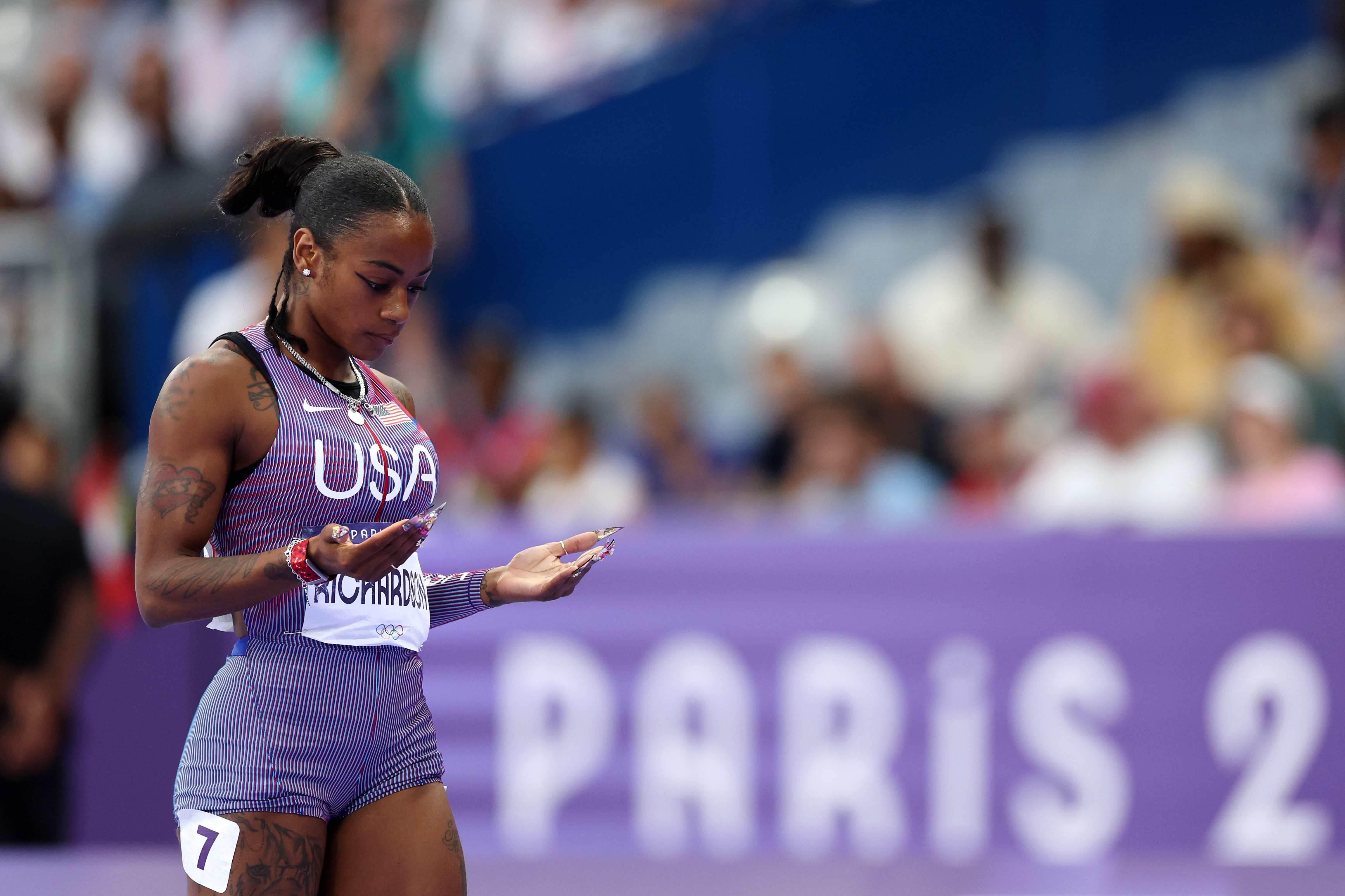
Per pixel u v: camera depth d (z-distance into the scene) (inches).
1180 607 741.9
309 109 1277.1
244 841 332.2
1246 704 739.4
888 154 1320.1
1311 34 1246.3
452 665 749.9
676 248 1353.3
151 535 322.7
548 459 972.6
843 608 748.6
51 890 629.6
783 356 1083.9
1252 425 814.5
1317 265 1084.5
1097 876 653.9
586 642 750.5
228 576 311.7
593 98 1362.0
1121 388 873.5
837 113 1325.0
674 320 1310.3
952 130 1310.3
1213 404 917.8
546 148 1371.8
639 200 1363.2
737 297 1299.2
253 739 335.6
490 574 366.6
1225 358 927.0
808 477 888.9
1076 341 1111.6
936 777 743.1
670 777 746.8
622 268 1365.7
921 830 741.9
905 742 744.3
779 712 747.4
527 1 1451.8
